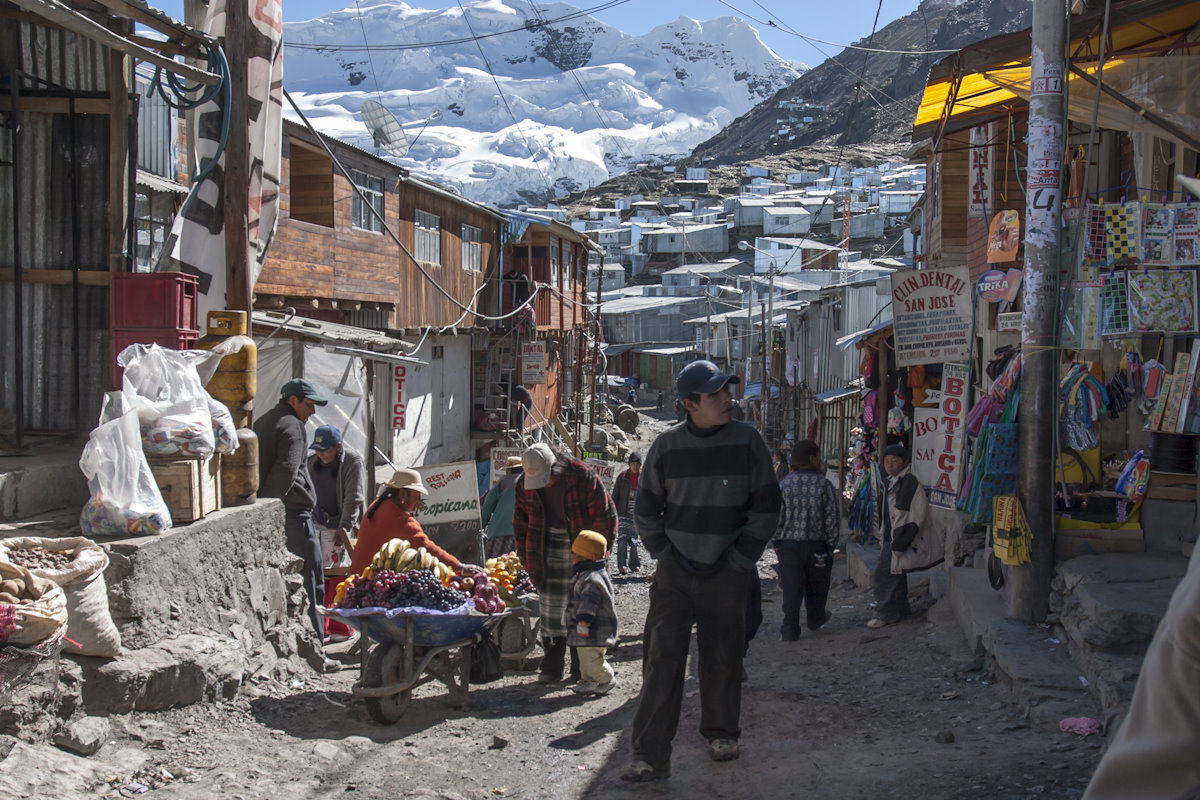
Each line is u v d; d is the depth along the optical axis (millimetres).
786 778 4664
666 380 62781
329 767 5094
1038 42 6676
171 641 5598
